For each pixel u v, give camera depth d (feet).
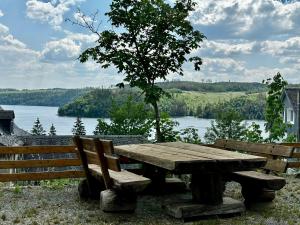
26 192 32.89
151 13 45.21
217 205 25.80
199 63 47.06
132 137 79.30
